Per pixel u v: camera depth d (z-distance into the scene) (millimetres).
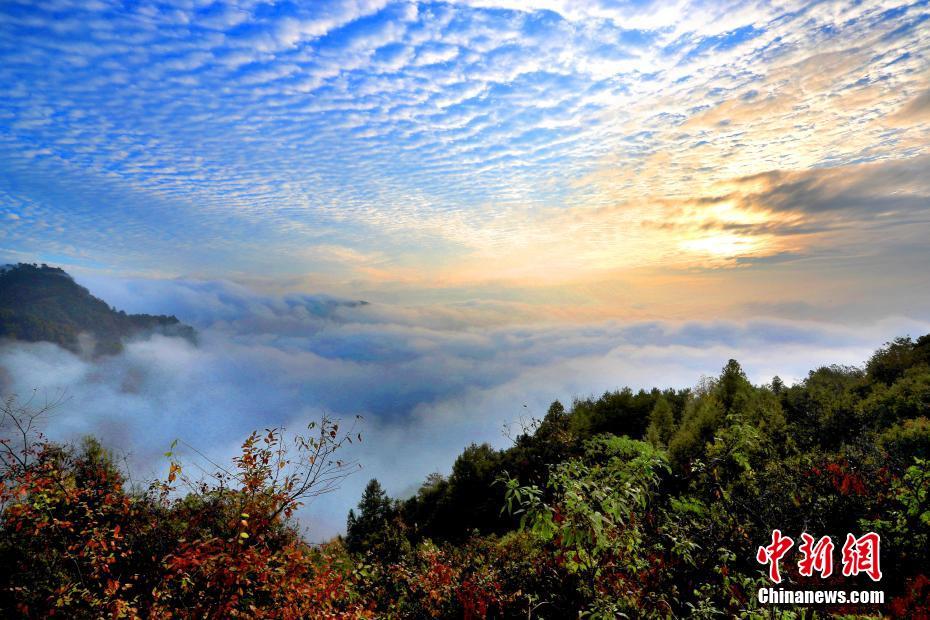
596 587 4973
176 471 5422
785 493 6148
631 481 4828
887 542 5430
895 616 4492
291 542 6129
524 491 4578
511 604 6223
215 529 5742
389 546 9438
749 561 5359
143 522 5719
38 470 5285
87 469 5910
